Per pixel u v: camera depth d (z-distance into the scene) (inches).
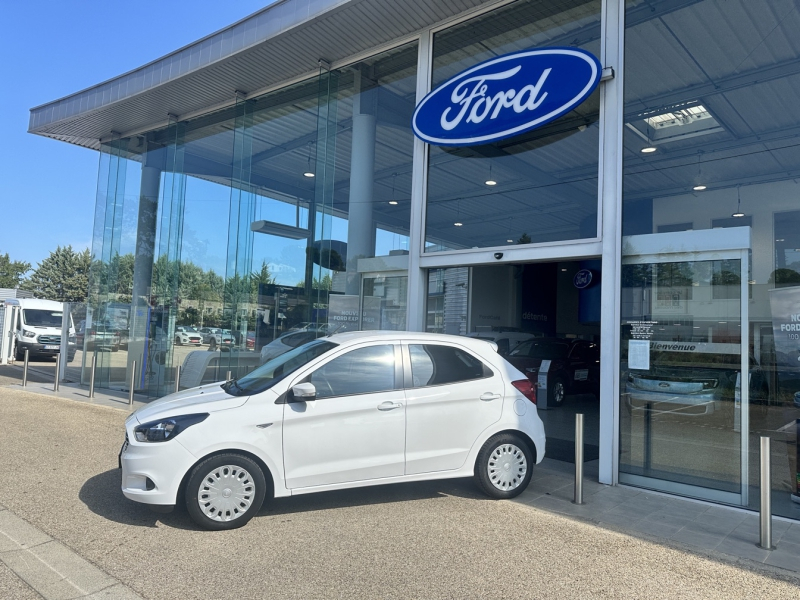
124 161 563.8
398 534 186.2
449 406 216.4
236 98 467.2
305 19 350.3
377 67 386.9
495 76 313.0
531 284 689.6
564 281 766.5
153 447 182.9
